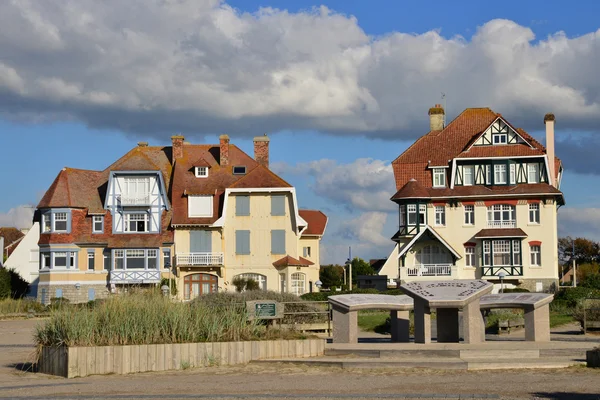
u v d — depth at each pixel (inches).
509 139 2405.3
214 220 2420.0
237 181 2437.3
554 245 2320.4
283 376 769.6
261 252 2409.0
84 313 879.7
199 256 2400.3
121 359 826.8
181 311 905.5
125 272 2409.0
